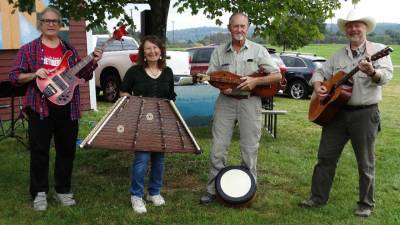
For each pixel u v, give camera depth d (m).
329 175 5.04
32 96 4.71
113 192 5.44
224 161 5.19
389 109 14.41
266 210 5.04
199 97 8.59
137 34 6.25
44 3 9.93
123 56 13.21
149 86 4.79
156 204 5.04
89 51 11.20
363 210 4.89
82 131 9.05
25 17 9.81
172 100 5.02
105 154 6.94
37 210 4.87
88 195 5.34
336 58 4.81
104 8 5.66
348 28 4.62
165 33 6.14
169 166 6.36
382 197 5.53
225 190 5.06
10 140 7.97
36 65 4.67
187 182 5.90
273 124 9.94
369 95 4.59
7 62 9.87
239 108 4.98
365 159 4.75
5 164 6.54
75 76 4.72
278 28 5.73
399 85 22.66
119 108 4.61
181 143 4.71
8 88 6.77
